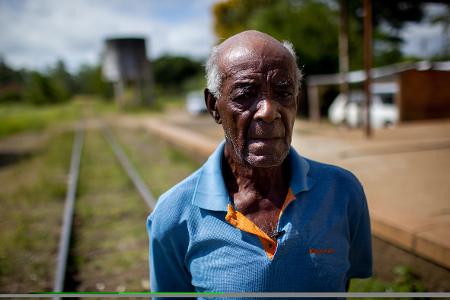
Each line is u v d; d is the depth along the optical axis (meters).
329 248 1.37
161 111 36.56
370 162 6.00
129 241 4.82
